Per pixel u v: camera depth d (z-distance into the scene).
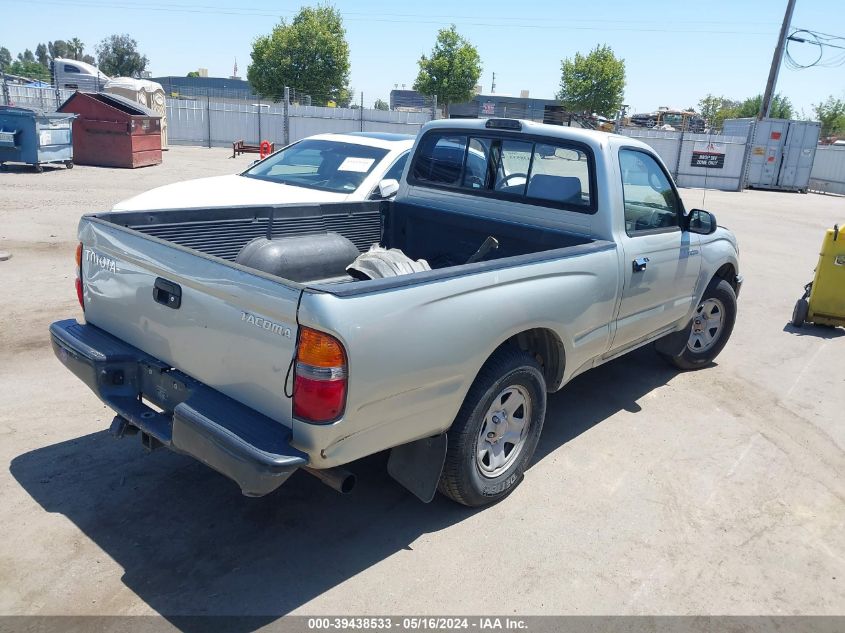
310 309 2.55
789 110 50.28
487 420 3.58
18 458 3.95
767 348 6.88
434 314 2.96
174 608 2.87
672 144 28.36
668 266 4.75
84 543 3.24
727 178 28.08
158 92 26.59
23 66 72.56
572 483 4.07
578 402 5.27
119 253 3.41
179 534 3.36
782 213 19.55
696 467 4.36
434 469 3.29
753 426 5.01
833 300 7.35
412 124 29.55
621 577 3.26
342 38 46.09
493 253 4.77
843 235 7.21
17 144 16.39
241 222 4.39
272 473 2.60
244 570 3.13
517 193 4.64
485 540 3.47
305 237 4.35
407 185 5.29
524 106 50.28
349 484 2.90
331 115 30.03
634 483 4.11
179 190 7.43
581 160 4.29
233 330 2.86
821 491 4.16
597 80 42.28
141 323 3.36
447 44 45.44
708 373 6.07
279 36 44.53
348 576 3.14
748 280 10.08
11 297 6.86
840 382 6.01
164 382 3.30
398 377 2.85
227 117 30.86
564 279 3.74
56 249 8.96
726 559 3.44
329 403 2.62
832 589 3.27
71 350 3.46
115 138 19.08
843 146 30.05
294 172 8.04
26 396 4.74
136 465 3.95
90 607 2.85
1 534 3.27
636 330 4.65
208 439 2.74
